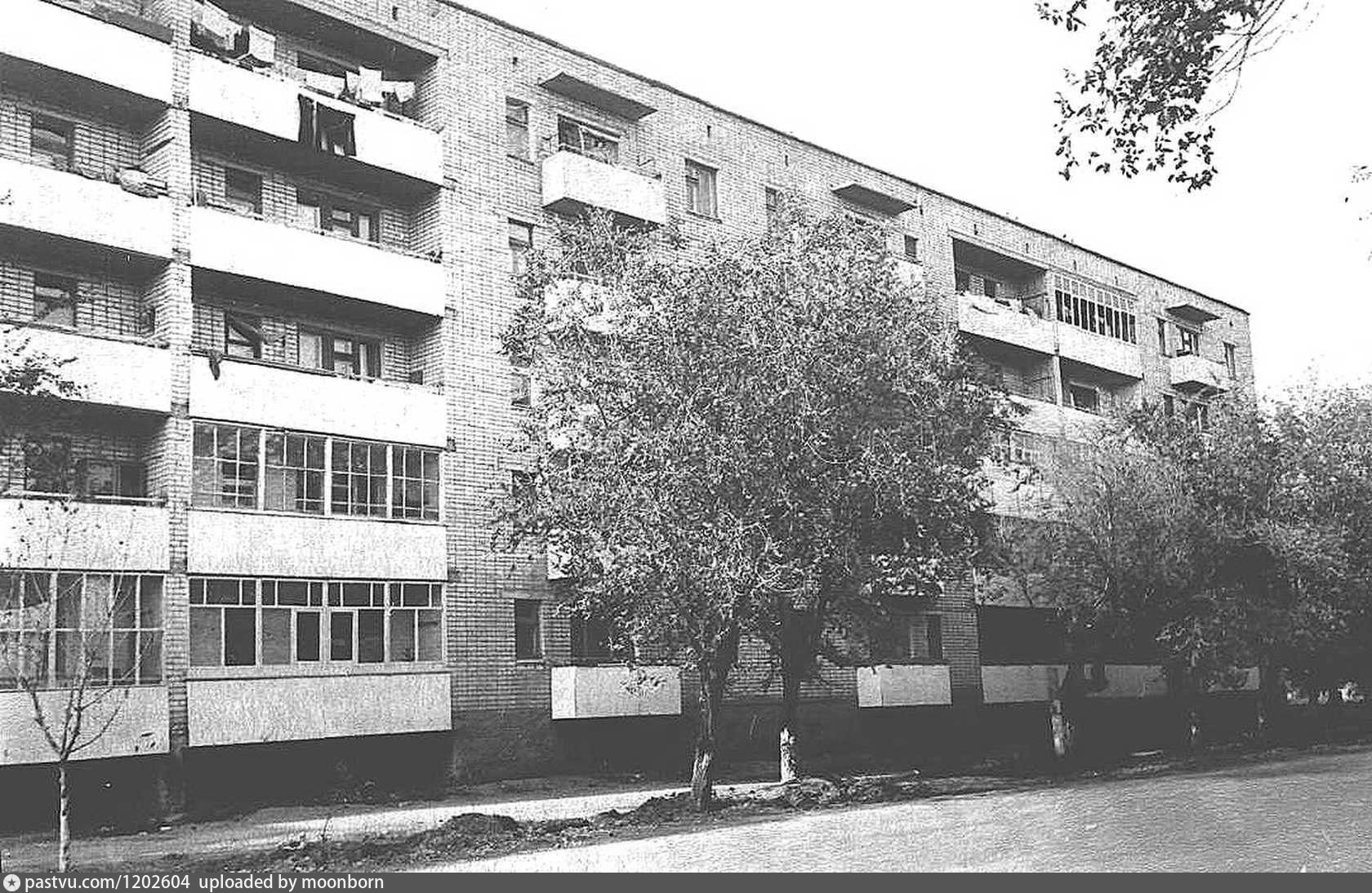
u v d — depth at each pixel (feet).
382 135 103.65
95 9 89.86
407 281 103.81
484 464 106.42
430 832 65.62
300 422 96.12
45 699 79.61
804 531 77.41
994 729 146.20
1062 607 113.91
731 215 128.57
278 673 92.17
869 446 77.71
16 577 79.82
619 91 121.90
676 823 68.28
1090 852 50.93
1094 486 111.86
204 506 90.84
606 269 78.54
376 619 98.17
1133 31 45.75
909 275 138.31
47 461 82.79
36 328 83.46
